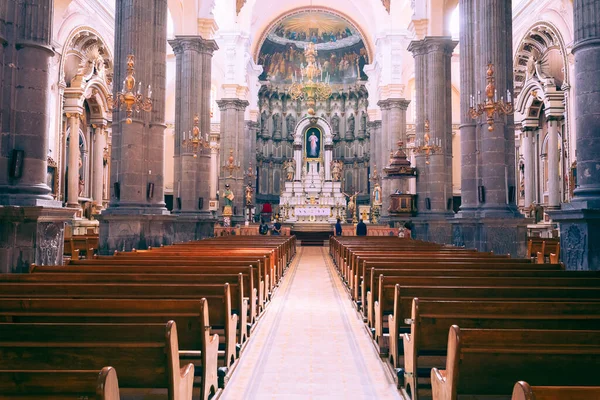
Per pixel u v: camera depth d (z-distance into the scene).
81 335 4.13
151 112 16.28
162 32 16.67
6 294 6.04
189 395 4.50
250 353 7.52
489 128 14.16
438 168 22.58
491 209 15.11
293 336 8.62
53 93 23.88
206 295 6.23
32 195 9.34
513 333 3.88
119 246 14.72
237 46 35.12
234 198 34.66
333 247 23.27
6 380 2.94
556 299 5.90
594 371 3.73
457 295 6.25
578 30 10.39
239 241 19.14
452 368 3.77
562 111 26.70
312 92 35.41
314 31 49.31
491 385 3.80
